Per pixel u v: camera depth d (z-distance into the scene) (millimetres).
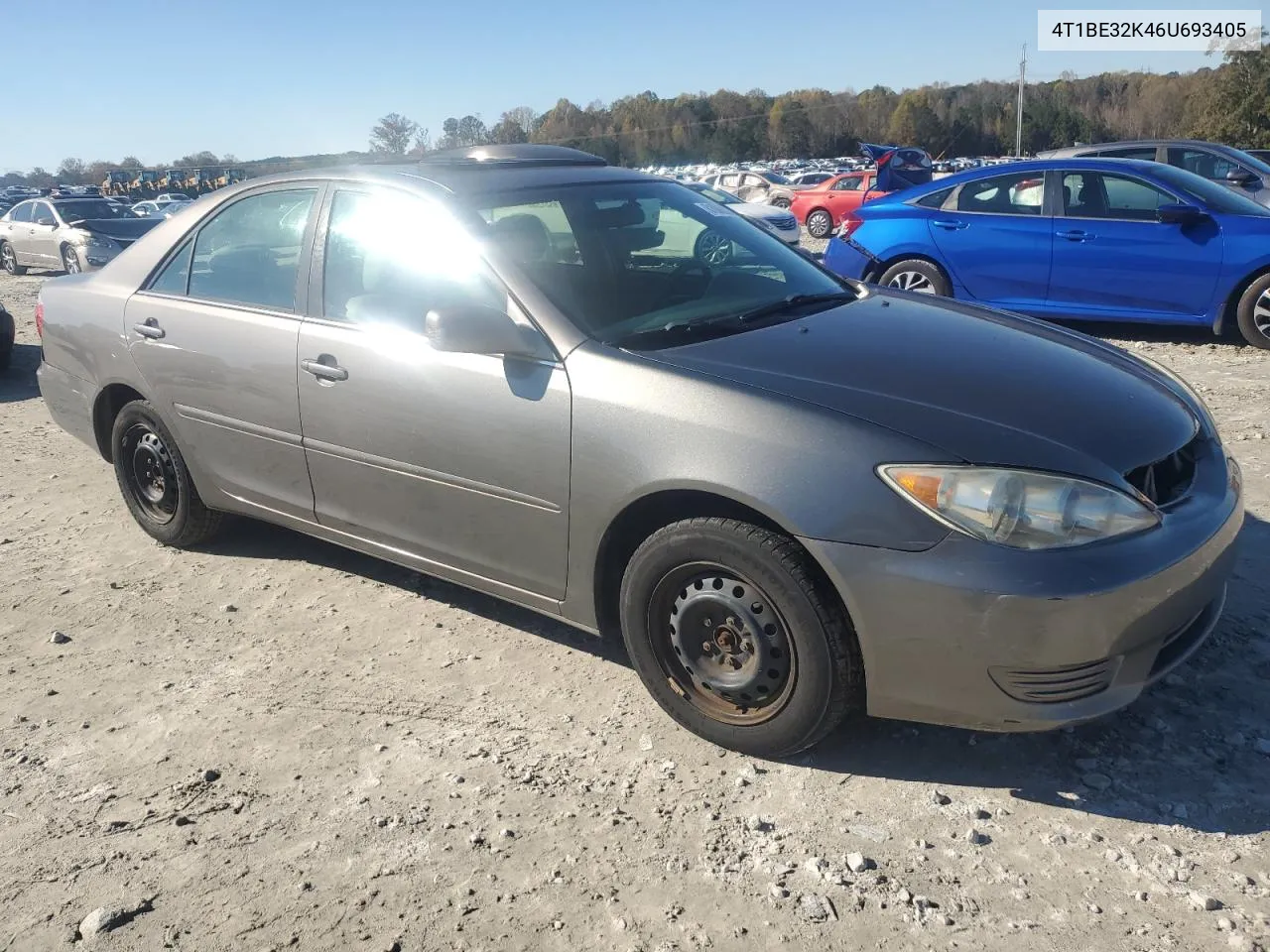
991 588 2436
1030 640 2447
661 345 3082
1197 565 2611
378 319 3486
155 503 4660
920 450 2553
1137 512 2557
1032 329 3598
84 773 3031
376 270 3562
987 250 8469
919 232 8781
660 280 3541
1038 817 2615
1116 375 3160
